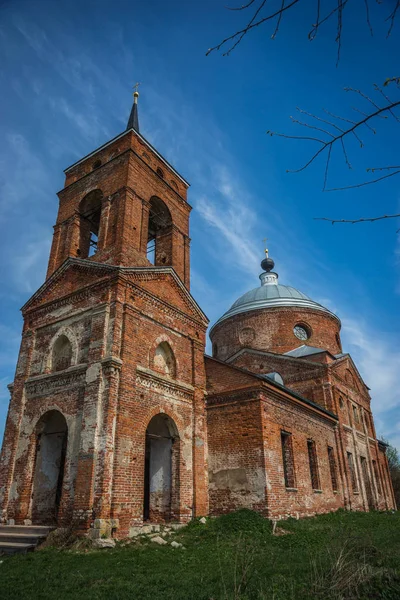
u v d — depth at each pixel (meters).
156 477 18.12
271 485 17.77
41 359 18.56
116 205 20.11
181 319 20.36
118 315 16.69
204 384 20.55
